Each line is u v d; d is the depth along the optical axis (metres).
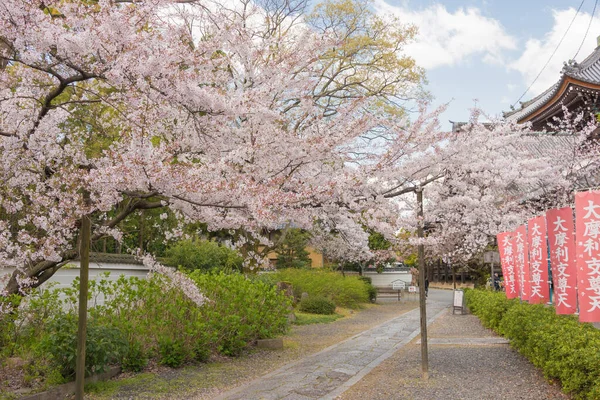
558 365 6.36
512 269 9.85
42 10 5.55
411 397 6.67
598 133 14.42
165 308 9.16
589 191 5.51
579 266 5.51
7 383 6.52
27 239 6.04
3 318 7.09
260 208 6.29
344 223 11.27
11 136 6.32
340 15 17.02
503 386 7.10
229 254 15.77
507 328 10.14
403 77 18.55
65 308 10.67
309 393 7.07
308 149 7.23
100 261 12.12
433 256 14.89
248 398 6.86
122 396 6.92
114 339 7.45
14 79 6.57
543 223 7.68
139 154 5.82
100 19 5.27
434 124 7.71
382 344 11.70
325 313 19.62
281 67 7.39
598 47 20.27
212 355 10.09
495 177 9.65
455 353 10.04
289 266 26.09
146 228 16.92
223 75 7.48
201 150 7.81
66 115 7.41
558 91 16.12
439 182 9.38
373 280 38.03
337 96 17.19
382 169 7.58
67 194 5.82
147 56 5.60
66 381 6.89
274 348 11.35
